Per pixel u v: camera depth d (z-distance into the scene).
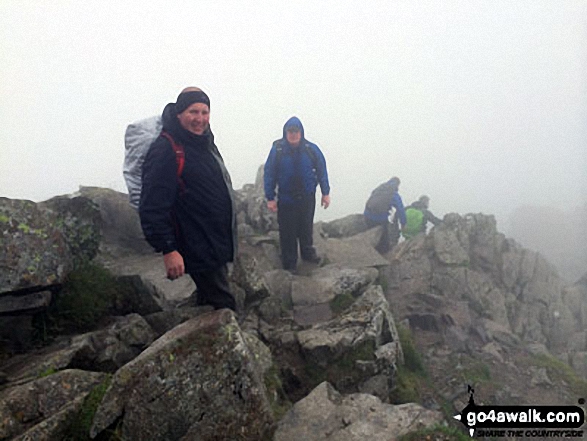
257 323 6.80
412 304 10.38
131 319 5.88
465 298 11.45
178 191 4.64
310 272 9.40
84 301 5.86
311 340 6.25
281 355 6.21
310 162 9.03
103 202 8.91
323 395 4.82
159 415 3.78
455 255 12.37
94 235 7.01
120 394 3.86
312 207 9.45
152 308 6.36
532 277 13.53
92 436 3.74
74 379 4.38
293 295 8.09
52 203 6.79
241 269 7.31
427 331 9.44
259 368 5.31
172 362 3.92
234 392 3.88
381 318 6.84
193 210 4.71
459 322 9.79
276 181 9.23
